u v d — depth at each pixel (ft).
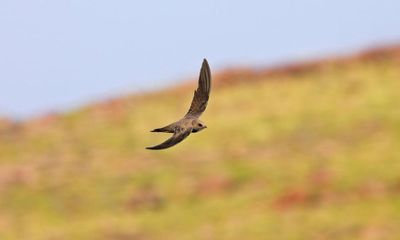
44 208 171.53
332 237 139.74
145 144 200.95
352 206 149.07
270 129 195.72
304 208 151.64
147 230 155.94
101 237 155.02
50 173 187.93
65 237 157.28
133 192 173.27
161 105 225.56
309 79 225.15
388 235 137.18
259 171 171.83
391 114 191.62
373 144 175.94
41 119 223.30
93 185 179.22
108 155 196.13
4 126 221.46
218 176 172.14
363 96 205.98
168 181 175.01
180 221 157.07
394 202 147.74
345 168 165.07
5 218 168.14
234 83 229.25
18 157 202.28
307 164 171.32
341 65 230.68
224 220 153.28
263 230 146.00
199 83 51.11
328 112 200.13
